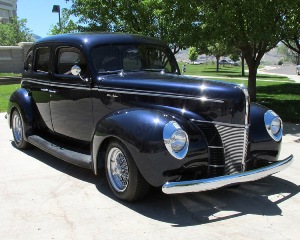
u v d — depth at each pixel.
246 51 11.77
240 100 4.35
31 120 6.50
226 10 9.55
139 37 5.88
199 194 4.83
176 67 6.18
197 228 3.94
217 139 4.33
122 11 11.75
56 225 4.03
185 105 4.43
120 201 4.61
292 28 10.17
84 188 5.06
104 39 5.46
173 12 10.33
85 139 5.48
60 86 5.70
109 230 3.91
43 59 6.20
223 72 39.19
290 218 4.20
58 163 6.15
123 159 4.49
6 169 5.86
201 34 10.23
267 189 5.05
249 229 3.93
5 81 19.55
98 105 5.14
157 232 3.85
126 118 4.33
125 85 4.83
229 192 4.92
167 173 4.03
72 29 12.80
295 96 14.67
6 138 7.86
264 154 4.79
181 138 4.03
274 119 4.90
